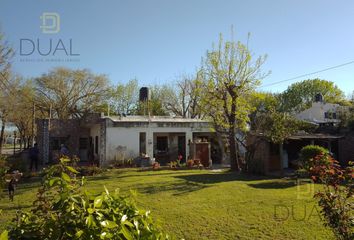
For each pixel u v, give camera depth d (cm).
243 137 2508
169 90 4794
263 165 2000
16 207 1059
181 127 2903
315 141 2627
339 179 597
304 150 1762
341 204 569
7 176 1395
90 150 3128
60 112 4241
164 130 2856
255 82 2164
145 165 2559
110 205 278
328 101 5241
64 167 334
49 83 4222
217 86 2122
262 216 921
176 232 805
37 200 313
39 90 4247
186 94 4569
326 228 787
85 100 4347
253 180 1703
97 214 256
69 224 252
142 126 2792
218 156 2969
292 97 5484
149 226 287
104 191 291
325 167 607
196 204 1084
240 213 959
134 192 322
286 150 2556
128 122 2756
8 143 6900
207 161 2534
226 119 2198
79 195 276
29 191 1423
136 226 271
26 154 2998
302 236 752
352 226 559
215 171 2200
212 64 2125
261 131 2055
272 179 1738
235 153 2170
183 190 1352
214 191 1318
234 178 1777
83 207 260
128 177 1825
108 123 2706
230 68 2109
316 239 730
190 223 873
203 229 825
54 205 277
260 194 1246
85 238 245
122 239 259
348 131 2622
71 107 4275
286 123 2005
